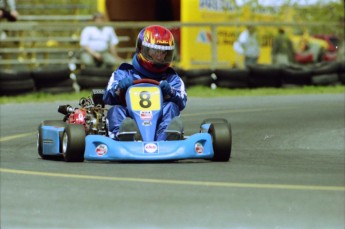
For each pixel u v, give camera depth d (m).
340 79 79.31
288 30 88.00
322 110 57.72
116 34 86.38
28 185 25.72
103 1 85.94
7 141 41.94
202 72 75.56
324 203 22.88
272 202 22.94
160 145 30.55
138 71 33.50
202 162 31.86
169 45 33.09
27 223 20.33
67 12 106.94
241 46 84.19
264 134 44.22
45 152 34.16
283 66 77.25
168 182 26.16
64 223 20.34
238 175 28.17
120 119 32.22
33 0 105.69
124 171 28.69
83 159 31.56
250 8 89.88
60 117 53.91
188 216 21.12
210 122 33.06
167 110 32.41
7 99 66.25
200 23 78.31
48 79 69.38
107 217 20.95
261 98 68.81
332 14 94.19
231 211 21.73
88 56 76.75
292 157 34.97
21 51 86.62
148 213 21.41
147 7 88.25
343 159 34.38
